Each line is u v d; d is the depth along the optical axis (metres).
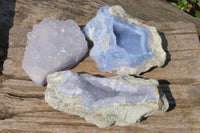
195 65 0.64
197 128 0.61
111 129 0.62
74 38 0.63
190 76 0.63
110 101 0.60
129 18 0.64
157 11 0.70
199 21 0.70
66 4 0.70
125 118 0.60
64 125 0.62
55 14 0.70
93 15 0.69
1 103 0.63
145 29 0.64
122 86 0.61
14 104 0.63
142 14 0.70
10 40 0.65
